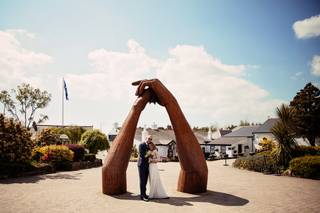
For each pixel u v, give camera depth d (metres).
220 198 8.58
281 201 8.27
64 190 9.90
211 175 15.27
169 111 9.34
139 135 43.38
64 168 18.64
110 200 8.20
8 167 13.67
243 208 7.36
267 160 17.05
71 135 34.69
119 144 9.16
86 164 21.50
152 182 8.45
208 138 55.91
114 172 8.95
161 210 7.09
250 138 44.84
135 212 6.91
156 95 9.60
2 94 26.33
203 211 7.02
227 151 46.16
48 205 7.58
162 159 33.06
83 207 7.38
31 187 10.59
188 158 9.29
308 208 7.43
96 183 11.80
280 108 16.88
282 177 14.40
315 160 14.04
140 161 8.45
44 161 17.70
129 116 9.36
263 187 10.91
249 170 18.30
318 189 10.54
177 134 9.37
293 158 15.77
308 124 34.03
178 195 8.93
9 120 15.09
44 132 22.33
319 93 35.22
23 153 14.98
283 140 16.42
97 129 29.81
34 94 27.36
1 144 14.23
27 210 7.05
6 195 8.95
